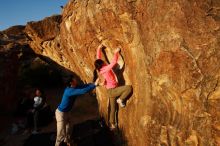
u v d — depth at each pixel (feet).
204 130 16.34
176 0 17.29
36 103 36.14
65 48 34.58
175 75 17.39
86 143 27.58
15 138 34.04
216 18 16.43
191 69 16.63
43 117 36.29
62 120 24.45
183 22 16.99
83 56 29.12
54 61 47.67
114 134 25.30
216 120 15.93
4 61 42.88
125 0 19.76
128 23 20.29
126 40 21.16
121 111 23.91
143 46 19.36
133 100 22.00
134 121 21.62
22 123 37.60
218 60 15.93
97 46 25.05
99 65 22.75
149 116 19.47
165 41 17.62
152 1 18.33
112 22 21.57
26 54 51.21
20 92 48.93
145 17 18.89
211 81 16.05
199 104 16.53
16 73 46.93
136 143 21.50
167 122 18.24
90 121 33.71
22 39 55.62
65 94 23.63
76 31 27.07
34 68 60.23
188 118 17.11
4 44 50.62
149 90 19.36
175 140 17.74
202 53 16.37
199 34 16.57
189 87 16.76
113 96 23.15
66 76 58.39
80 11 25.21
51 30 41.52
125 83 23.27
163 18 17.72
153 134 19.11
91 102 43.86
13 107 43.83
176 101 17.74
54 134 32.63
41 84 59.11
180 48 16.98
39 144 30.78
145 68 19.45
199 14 16.74
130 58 21.70
